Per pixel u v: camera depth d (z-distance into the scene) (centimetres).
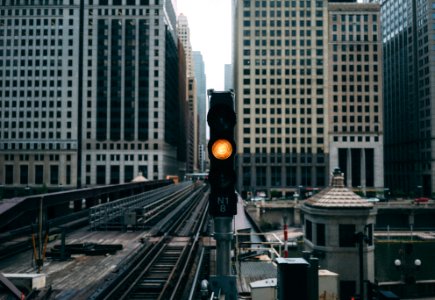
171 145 14950
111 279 1648
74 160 12506
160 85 12619
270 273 1967
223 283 413
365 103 12488
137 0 12712
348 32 12650
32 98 12600
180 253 2288
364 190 12294
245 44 12662
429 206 9725
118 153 12506
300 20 12638
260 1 12681
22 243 2286
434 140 12862
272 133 12438
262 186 12344
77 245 2333
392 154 16262
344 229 2408
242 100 12519
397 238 8206
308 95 12494
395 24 15988
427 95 13238
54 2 12656
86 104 12612
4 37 12650
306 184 12362
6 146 12538
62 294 1463
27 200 1816
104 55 12688
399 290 2956
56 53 12631
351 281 2380
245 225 4462
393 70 16200
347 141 12406
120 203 3628
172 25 15562
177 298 1440
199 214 4591
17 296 1146
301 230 8769
